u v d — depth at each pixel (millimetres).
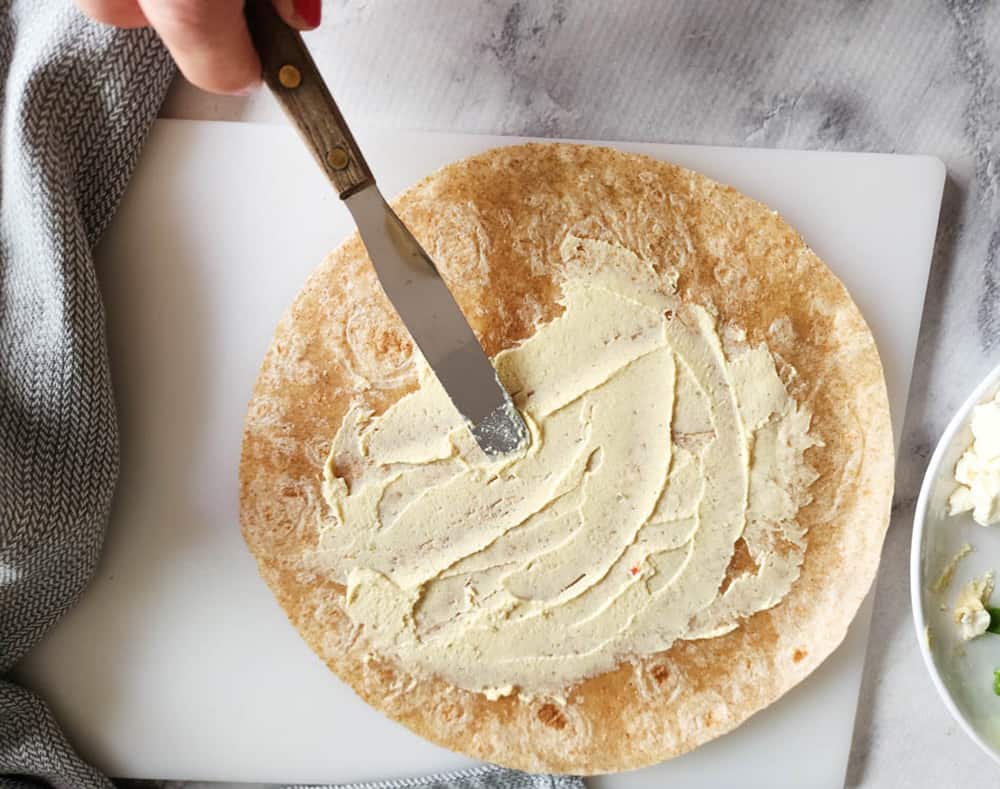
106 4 288
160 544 375
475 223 358
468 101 371
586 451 362
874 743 386
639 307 361
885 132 374
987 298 378
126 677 378
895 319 371
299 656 377
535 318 362
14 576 352
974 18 368
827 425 365
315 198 369
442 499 365
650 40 370
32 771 372
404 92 371
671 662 370
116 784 389
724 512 365
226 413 373
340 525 365
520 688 368
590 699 369
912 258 369
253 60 284
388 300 356
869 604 376
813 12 369
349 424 362
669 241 361
